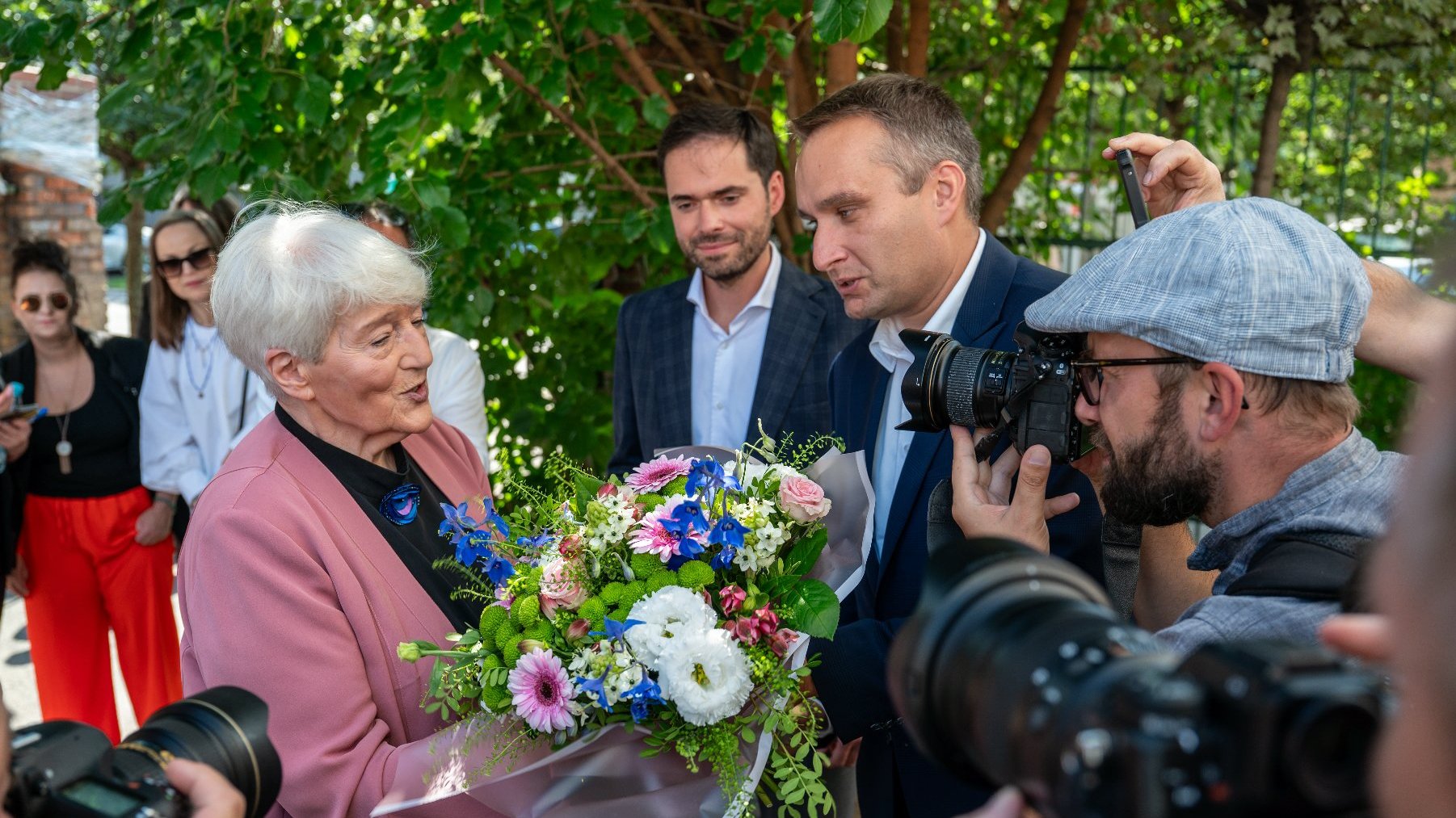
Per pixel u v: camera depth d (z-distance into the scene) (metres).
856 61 3.35
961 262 2.09
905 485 2.04
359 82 3.44
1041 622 0.84
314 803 1.70
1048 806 0.75
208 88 3.29
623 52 3.51
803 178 2.10
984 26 4.77
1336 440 1.26
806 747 1.73
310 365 1.86
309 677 1.73
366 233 1.92
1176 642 1.16
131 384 4.07
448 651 1.80
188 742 1.09
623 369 3.30
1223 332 1.24
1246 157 5.34
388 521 1.96
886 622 1.95
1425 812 0.53
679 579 1.71
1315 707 0.67
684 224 3.03
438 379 3.22
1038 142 4.25
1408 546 0.54
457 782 1.65
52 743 1.02
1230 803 0.68
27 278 3.90
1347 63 4.71
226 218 4.02
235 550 1.76
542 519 1.93
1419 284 0.58
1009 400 1.60
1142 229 1.38
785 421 3.00
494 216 3.68
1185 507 1.33
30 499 3.98
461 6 3.12
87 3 3.69
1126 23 4.60
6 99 9.40
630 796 1.71
